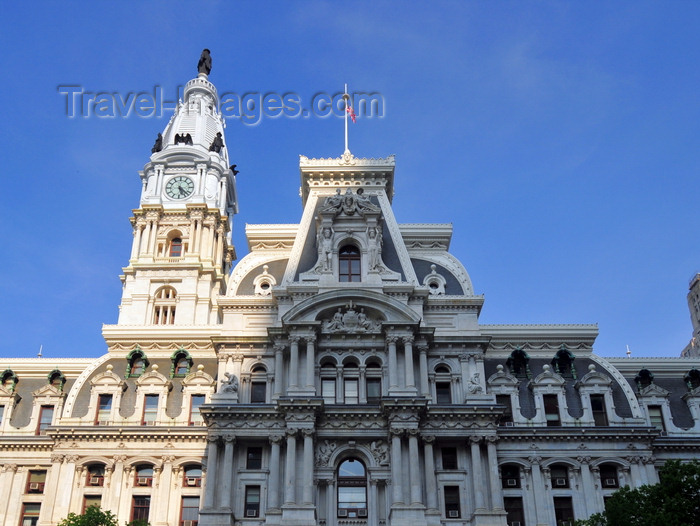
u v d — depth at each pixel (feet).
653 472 339.98
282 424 323.78
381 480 317.63
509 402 354.33
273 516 307.17
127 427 343.05
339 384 337.52
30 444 354.33
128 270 653.71
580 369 371.76
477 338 348.59
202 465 338.34
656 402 369.50
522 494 334.85
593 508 332.60
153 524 328.08
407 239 391.65
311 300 342.23
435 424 326.03
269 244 390.63
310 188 395.75
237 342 348.18
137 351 369.91
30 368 386.73
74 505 332.39
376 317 347.56
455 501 320.50
